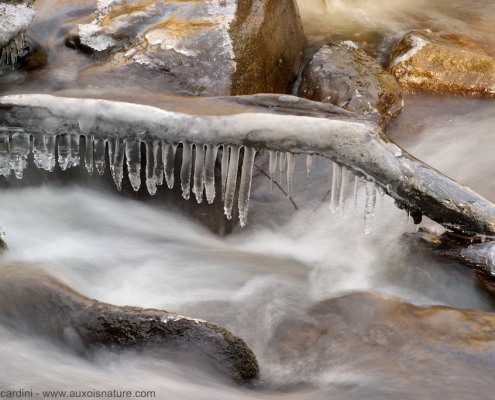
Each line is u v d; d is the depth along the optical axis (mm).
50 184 7840
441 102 9414
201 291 6457
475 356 5383
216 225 7535
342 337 5695
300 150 6465
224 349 5270
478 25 11055
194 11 8539
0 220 7145
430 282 6684
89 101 6621
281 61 9141
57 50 8523
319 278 6770
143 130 6562
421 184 6461
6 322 5465
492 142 8789
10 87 7898
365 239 7426
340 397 5121
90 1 9039
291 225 7660
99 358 5281
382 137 6461
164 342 5297
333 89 8836
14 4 7805
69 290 5652
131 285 6492
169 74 8055
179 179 7613
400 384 5191
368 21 11164
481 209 6504
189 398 4852
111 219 7504
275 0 8922
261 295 6383
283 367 5484
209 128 6449
